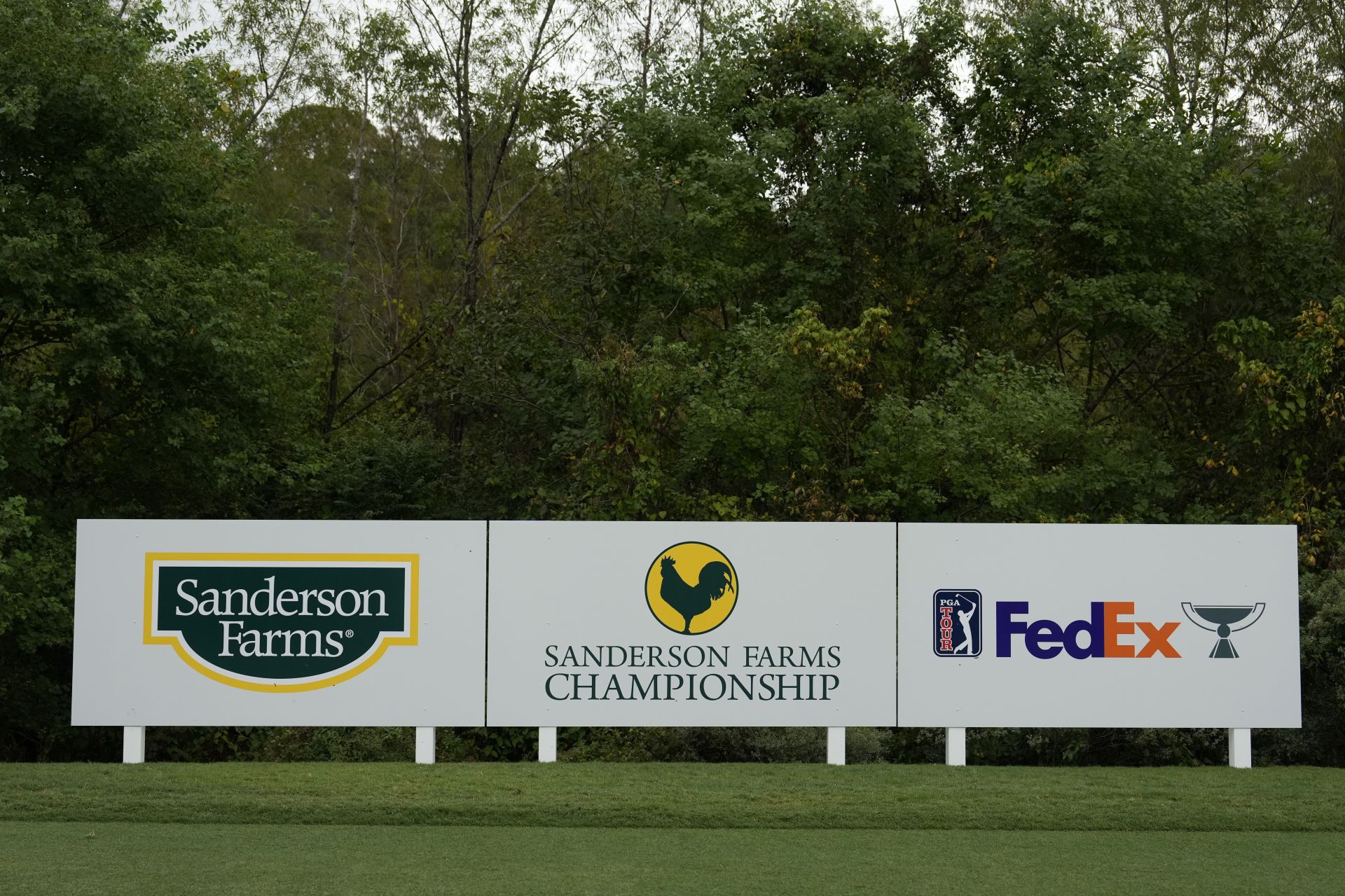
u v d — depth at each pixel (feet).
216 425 67.97
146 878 21.30
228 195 76.18
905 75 76.48
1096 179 68.33
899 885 21.06
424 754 35.27
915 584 35.47
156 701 34.94
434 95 89.86
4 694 58.80
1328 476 63.21
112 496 70.90
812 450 62.28
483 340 75.51
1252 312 71.97
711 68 75.87
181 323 60.70
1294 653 35.37
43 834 25.11
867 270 71.20
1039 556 35.53
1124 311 64.69
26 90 56.39
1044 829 26.21
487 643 35.27
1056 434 61.41
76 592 35.01
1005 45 75.20
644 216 70.79
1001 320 70.64
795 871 22.08
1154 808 27.35
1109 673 35.35
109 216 63.21
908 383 70.85
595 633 35.29
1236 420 69.00
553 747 35.35
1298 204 80.89
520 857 23.07
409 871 21.93
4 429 55.83
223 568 35.19
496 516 74.02
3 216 57.00
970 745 45.01
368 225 114.73
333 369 92.73
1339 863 22.95
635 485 61.52
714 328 75.41
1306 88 84.28
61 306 60.34
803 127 73.92
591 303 71.61
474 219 91.20
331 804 27.22
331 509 77.36
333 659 35.14
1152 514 63.82
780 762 40.47
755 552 35.45
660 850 23.77
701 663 35.27
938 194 75.41
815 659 35.32
